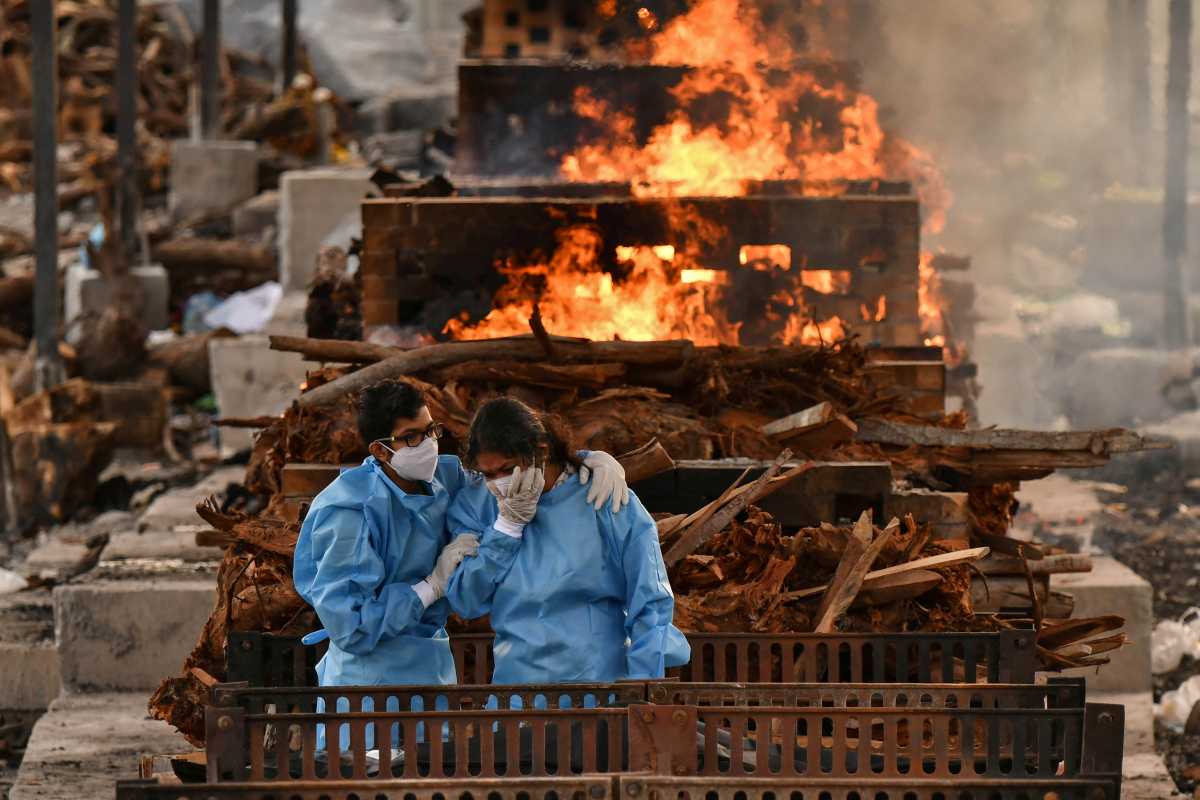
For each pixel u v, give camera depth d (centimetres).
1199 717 2841
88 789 2420
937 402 2703
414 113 8994
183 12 9706
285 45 8256
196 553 3194
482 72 3294
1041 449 2398
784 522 2244
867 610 2109
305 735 1562
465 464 1770
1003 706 1677
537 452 1728
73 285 6153
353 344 2484
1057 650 2223
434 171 6381
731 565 2128
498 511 1789
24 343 6194
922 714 1595
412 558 1778
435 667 1812
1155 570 3784
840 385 2491
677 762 1548
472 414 2319
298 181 5872
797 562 2156
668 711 1547
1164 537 4044
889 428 2439
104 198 6078
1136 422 5075
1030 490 4231
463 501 1816
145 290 6150
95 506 4525
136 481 4731
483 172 3312
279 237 6750
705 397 2445
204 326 6172
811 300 2927
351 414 2391
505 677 1770
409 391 1747
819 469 2236
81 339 5450
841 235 2911
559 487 1777
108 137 8731
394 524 1762
